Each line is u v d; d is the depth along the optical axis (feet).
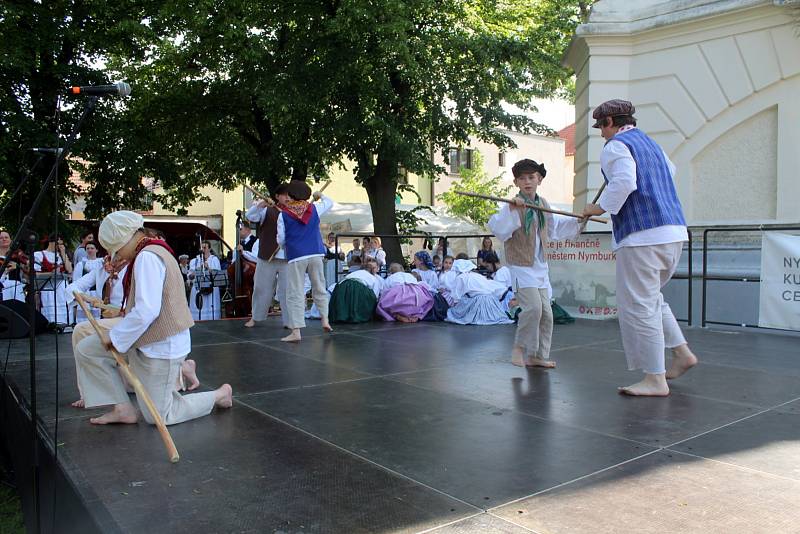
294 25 52.70
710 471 9.27
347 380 15.39
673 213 13.38
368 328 25.03
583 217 15.55
